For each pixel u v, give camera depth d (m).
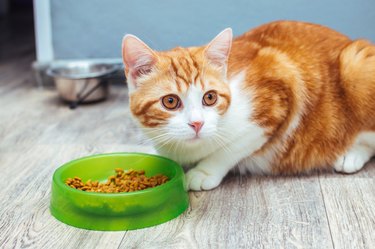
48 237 0.67
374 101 0.77
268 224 0.68
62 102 1.12
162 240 0.66
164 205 0.69
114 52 1.20
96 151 0.88
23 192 0.76
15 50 1.58
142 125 0.73
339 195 0.74
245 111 0.75
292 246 0.64
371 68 0.77
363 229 0.67
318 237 0.66
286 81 0.76
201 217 0.70
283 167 0.80
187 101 0.70
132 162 0.78
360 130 0.79
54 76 1.11
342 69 0.78
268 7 1.13
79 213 0.68
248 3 1.14
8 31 1.85
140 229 0.68
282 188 0.76
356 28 1.13
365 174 0.79
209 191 0.76
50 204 0.72
